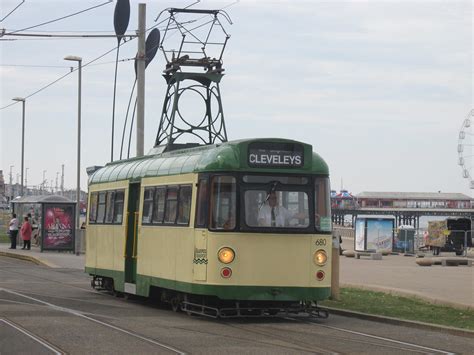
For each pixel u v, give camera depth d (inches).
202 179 647.8
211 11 866.1
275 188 645.3
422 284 944.3
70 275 1180.5
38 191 5221.5
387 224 1910.7
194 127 834.2
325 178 663.1
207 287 631.8
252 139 644.7
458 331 579.8
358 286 900.0
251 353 467.8
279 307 650.8
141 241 763.4
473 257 1808.6
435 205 6520.7
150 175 761.0
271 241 639.1
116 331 557.6
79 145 1711.4
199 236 642.2
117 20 1063.0
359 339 543.5
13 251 1713.8
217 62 860.6
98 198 925.8
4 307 703.7
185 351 472.4
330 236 660.1
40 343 497.7
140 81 1141.7
